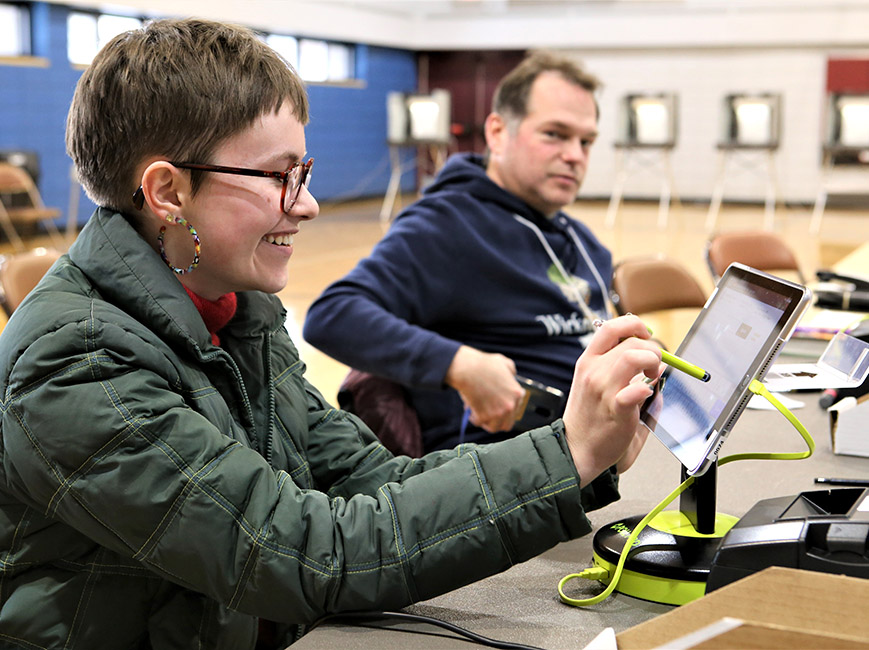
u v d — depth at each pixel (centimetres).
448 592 86
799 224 999
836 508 84
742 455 92
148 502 79
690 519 97
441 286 187
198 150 88
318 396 115
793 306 80
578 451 86
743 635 56
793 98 1151
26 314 84
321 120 1166
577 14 1198
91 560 87
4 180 689
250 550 80
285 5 1026
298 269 697
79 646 87
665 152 1037
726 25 1138
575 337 194
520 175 193
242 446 84
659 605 89
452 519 84
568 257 200
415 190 1373
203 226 90
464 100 1336
